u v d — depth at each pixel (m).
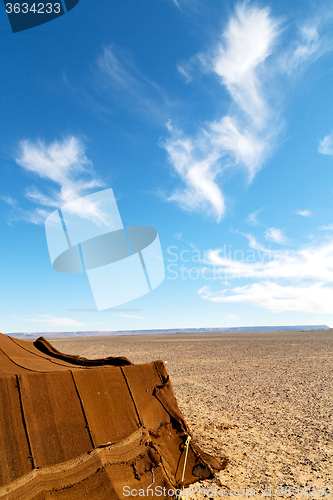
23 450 4.03
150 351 34.78
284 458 6.56
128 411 5.43
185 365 22.23
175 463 5.55
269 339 58.28
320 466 6.18
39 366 5.94
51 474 4.02
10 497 3.63
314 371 18.55
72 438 4.48
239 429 8.41
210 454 6.67
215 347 39.78
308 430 8.30
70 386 5.01
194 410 10.33
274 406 10.76
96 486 4.21
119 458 4.69
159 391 6.27
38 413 4.43
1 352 6.25
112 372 5.81
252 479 5.64
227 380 15.94
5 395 4.31
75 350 37.56
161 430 5.74
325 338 57.34
